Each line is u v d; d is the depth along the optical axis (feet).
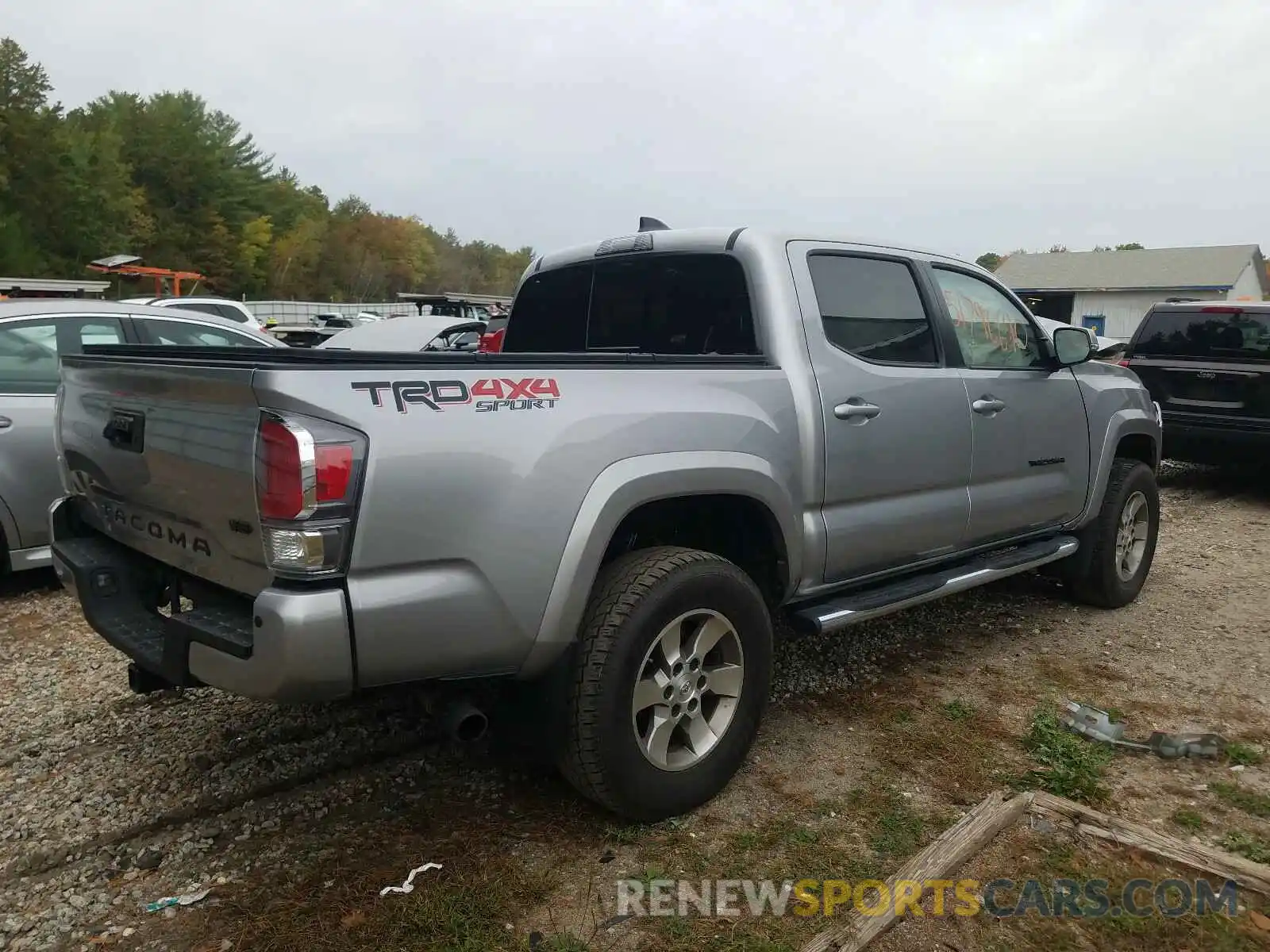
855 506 11.86
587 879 8.93
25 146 194.59
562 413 8.86
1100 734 11.79
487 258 434.71
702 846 9.50
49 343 17.95
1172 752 11.34
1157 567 20.33
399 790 10.59
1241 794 10.48
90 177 215.31
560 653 8.99
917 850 9.39
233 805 10.26
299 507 7.39
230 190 278.67
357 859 9.24
